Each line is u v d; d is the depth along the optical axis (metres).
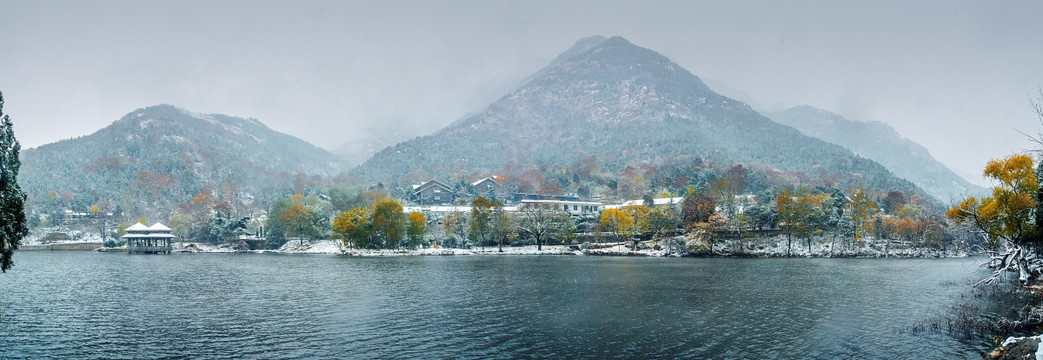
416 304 73.19
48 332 57.34
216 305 73.44
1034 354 37.88
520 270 120.81
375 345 51.28
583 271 117.81
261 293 84.88
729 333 54.69
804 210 174.50
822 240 178.50
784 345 49.78
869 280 97.19
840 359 45.16
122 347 51.12
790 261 147.25
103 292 87.44
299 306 72.25
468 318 63.38
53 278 110.19
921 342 49.56
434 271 119.50
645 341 51.91
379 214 193.12
